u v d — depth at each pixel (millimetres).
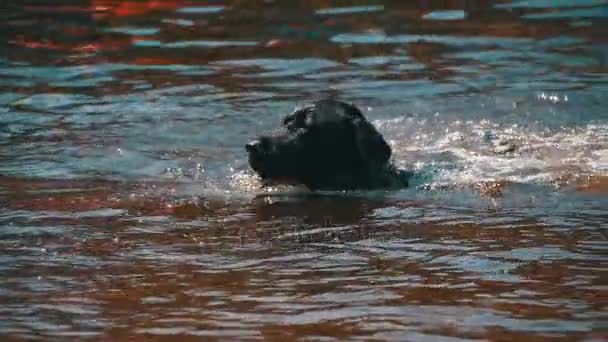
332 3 56844
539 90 43219
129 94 43750
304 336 22219
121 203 32406
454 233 29328
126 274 26375
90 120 40719
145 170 35594
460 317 23125
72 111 41781
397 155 36906
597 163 35500
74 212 31484
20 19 54875
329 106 35906
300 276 26078
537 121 39781
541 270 26109
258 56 48656
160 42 51000
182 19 54656
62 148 37656
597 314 23172
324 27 52812
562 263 26594
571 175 34469
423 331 22359
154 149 37562
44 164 36094
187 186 34188
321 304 24109
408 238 29000
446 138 38375
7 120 40781
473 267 26438
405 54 48531
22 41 51344
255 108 41719
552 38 50312
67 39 51594
